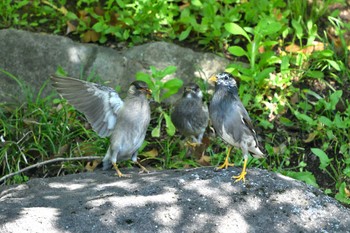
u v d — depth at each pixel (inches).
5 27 326.6
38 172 274.7
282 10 337.1
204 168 230.1
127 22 317.1
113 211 205.5
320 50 313.6
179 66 306.8
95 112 237.3
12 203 215.9
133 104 237.8
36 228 198.2
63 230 199.0
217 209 209.2
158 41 320.2
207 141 284.7
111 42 322.7
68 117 286.5
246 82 301.9
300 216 210.4
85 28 326.0
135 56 308.8
